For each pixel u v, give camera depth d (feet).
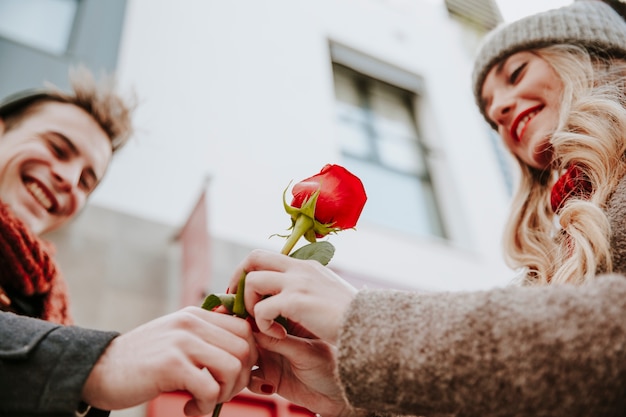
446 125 7.75
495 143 7.97
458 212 6.81
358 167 6.72
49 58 4.74
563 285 1.21
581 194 1.77
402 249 5.81
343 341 1.26
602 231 1.55
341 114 7.20
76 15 5.39
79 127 3.30
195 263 3.93
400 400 1.19
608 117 1.82
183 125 5.29
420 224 6.63
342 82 7.61
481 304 1.18
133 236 4.26
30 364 1.26
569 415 1.04
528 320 1.11
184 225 4.43
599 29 2.08
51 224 3.14
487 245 6.49
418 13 9.28
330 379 1.56
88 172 3.32
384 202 6.58
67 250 3.85
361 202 1.52
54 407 1.21
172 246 4.39
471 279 5.94
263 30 6.86
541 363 1.06
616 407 1.03
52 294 2.65
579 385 1.03
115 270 3.97
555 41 2.11
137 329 1.38
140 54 5.52
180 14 6.18
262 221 5.04
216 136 5.42
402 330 1.22
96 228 4.11
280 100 6.23
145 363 1.28
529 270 2.01
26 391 1.23
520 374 1.07
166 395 3.28
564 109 1.93
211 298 1.52
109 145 3.46
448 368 1.12
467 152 7.57
